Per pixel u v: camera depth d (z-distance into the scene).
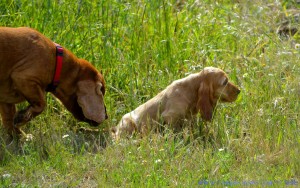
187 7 15.88
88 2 13.85
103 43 13.38
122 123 12.01
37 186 10.04
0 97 11.47
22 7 13.35
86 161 10.88
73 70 11.59
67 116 12.44
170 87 11.91
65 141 11.59
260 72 13.39
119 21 14.05
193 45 14.38
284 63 13.55
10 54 11.09
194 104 11.91
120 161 10.78
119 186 10.22
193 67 13.35
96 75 11.77
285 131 11.71
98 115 11.54
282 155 10.98
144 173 10.39
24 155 10.98
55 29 13.20
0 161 11.03
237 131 11.90
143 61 13.61
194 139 11.67
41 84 11.31
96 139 11.87
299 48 14.23
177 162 10.77
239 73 13.41
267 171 10.62
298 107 12.39
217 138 11.68
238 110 12.48
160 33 14.32
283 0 16.83
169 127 11.75
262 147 11.31
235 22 15.32
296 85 12.85
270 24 15.50
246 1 16.38
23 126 12.10
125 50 13.80
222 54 14.22
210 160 10.83
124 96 12.83
